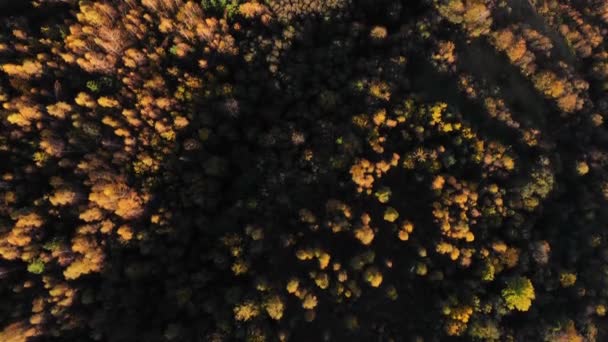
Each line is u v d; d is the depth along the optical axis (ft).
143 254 233.55
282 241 225.97
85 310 226.99
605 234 261.85
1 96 255.70
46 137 245.45
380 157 240.32
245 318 208.54
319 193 240.32
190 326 219.41
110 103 250.78
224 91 253.44
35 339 217.36
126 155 243.40
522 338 230.48
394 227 235.61
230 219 238.89
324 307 225.76
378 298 231.50
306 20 270.05
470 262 237.04
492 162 251.80
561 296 247.50
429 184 242.78
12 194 234.99
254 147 255.29
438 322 227.81
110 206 231.71
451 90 267.80
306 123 252.01
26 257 224.94
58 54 265.54
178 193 242.78
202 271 225.76
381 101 251.39
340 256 230.27
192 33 265.95
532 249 241.55
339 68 263.90
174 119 248.11
